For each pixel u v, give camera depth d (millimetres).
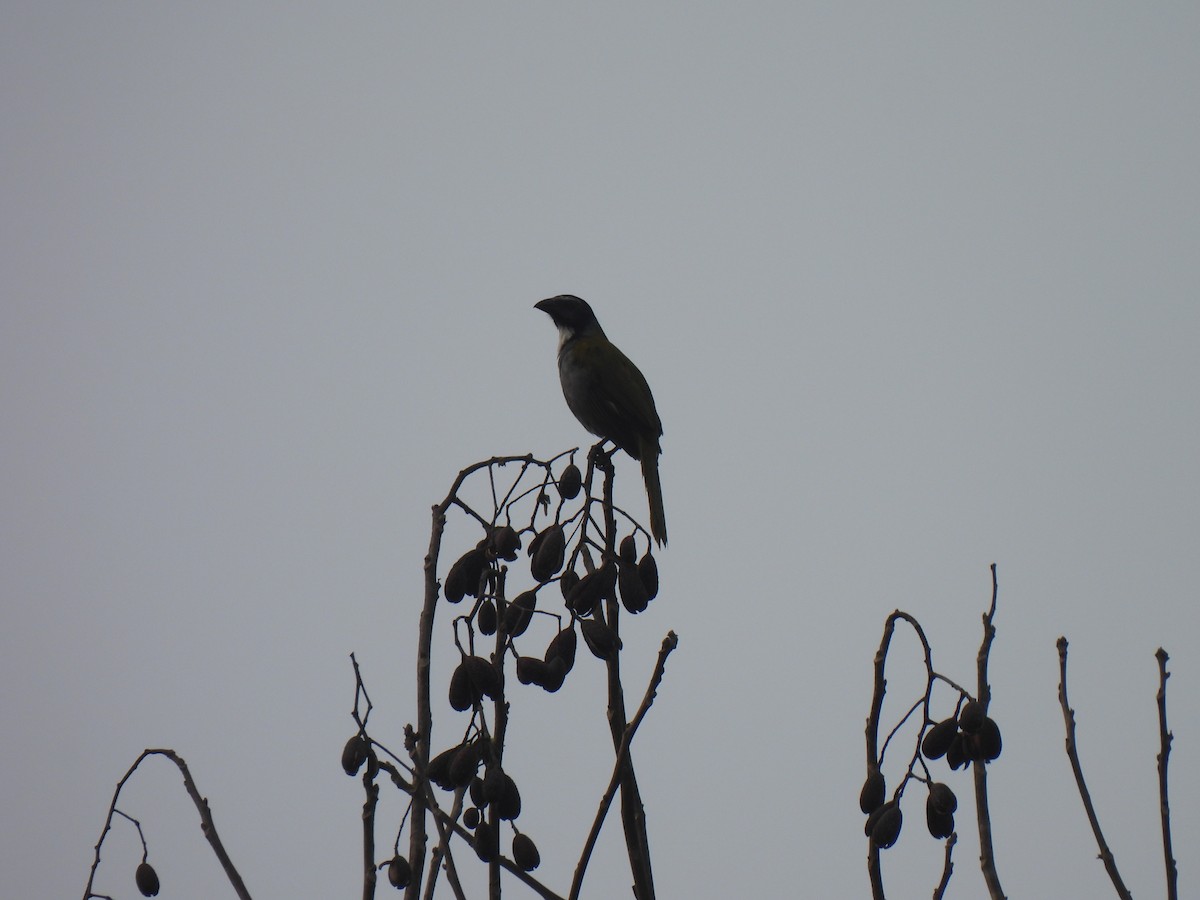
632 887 7184
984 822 7273
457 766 7129
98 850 7547
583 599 8117
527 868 7164
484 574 8070
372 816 6883
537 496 8711
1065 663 7965
